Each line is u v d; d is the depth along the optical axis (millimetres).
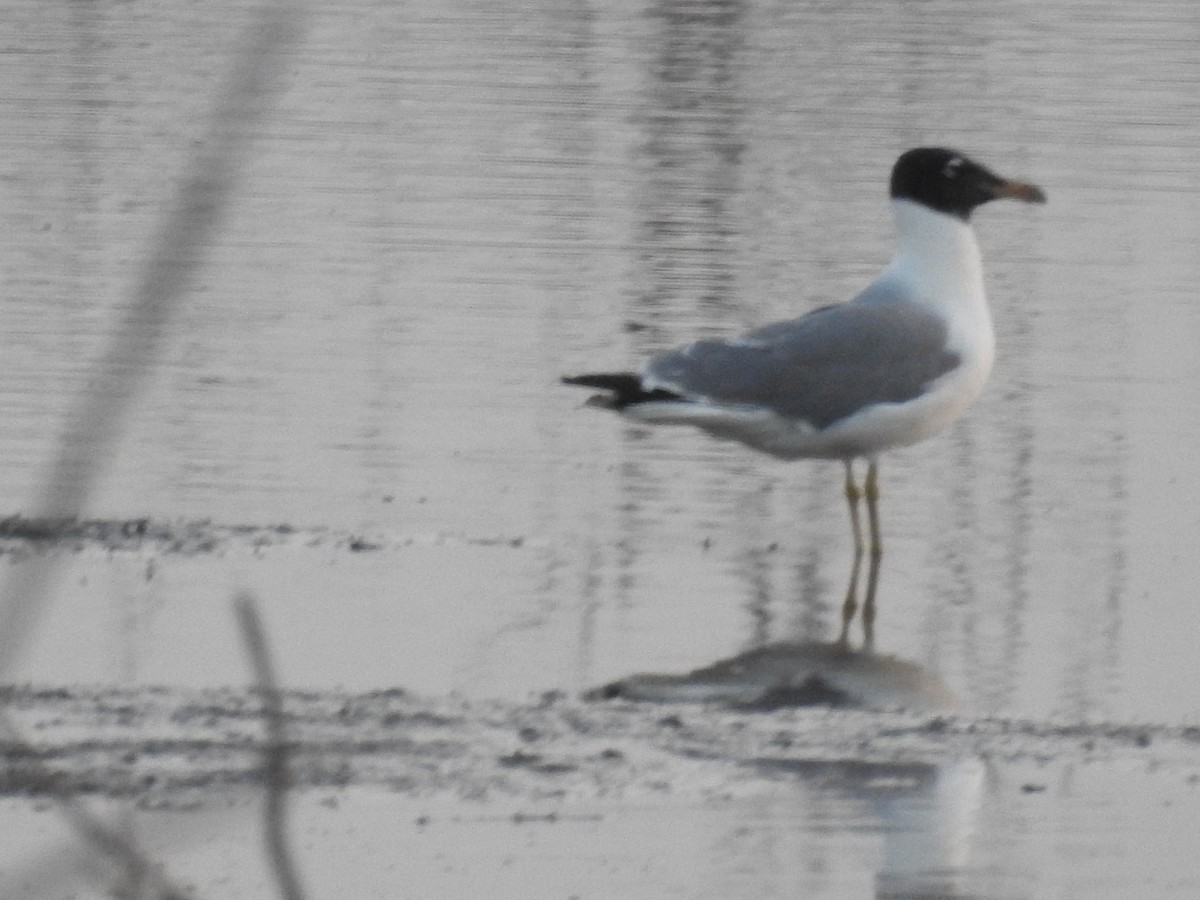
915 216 13844
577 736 10047
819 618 12094
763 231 20484
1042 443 15500
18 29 28109
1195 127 23953
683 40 28047
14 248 19578
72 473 14109
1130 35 28125
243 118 24031
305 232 20359
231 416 15492
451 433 15367
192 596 12000
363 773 9508
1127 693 10922
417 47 27719
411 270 19328
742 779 9570
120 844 3977
